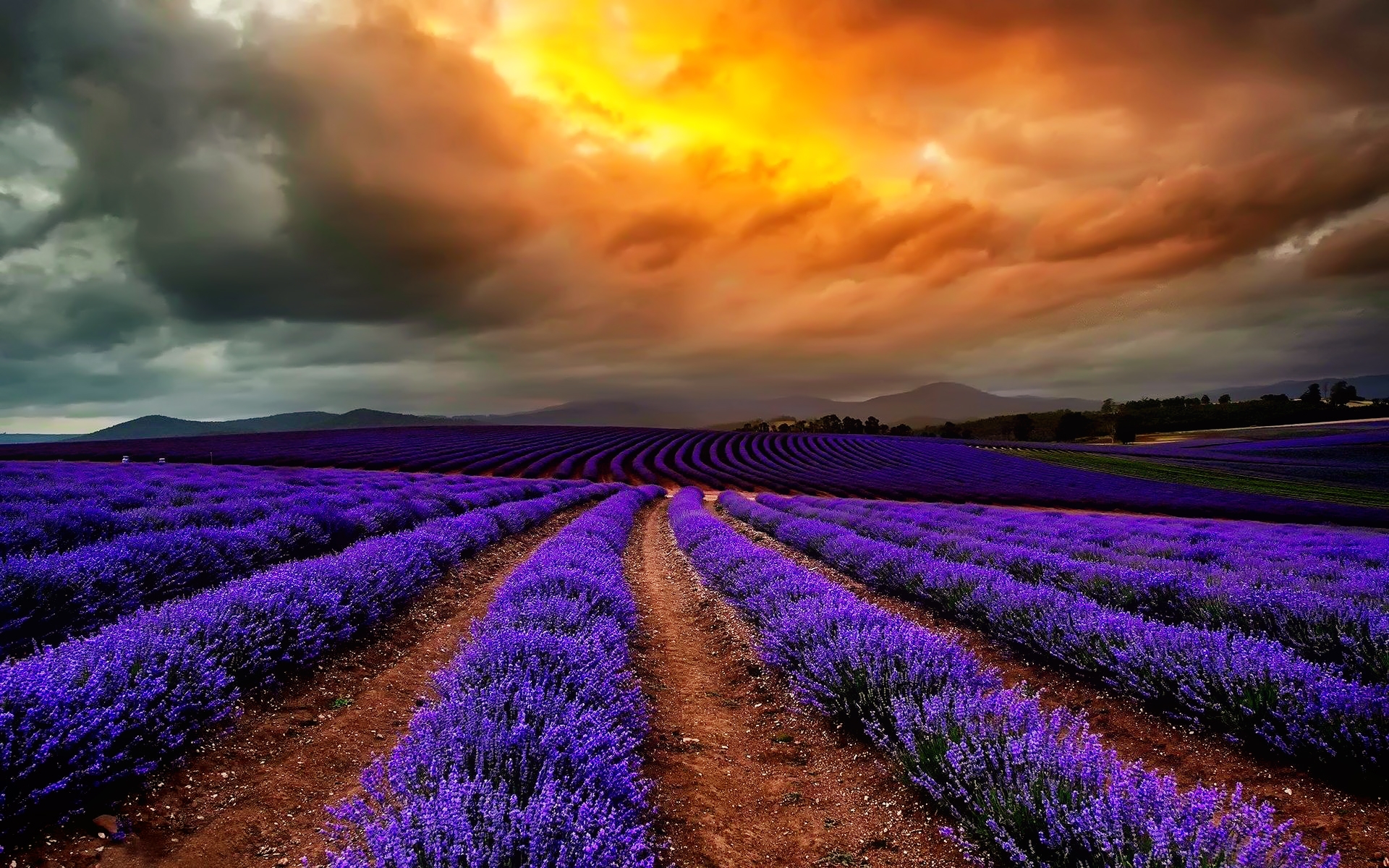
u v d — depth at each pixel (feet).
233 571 27.61
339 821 10.94
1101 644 19.13
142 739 11.51
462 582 33.99
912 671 15.31
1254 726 13.87
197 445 166.91
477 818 8.71
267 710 15.60
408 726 15.71
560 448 201.46
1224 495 128.47
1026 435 406.41
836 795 13.05
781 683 20.27
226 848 10.08
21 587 17.88
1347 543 54.70
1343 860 10.11
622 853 8.65
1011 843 9.35
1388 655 16.16
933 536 44.37
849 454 219.41
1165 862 7.98
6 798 9.45
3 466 85.46
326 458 145.07
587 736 11.47
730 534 47.57
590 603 23.03
